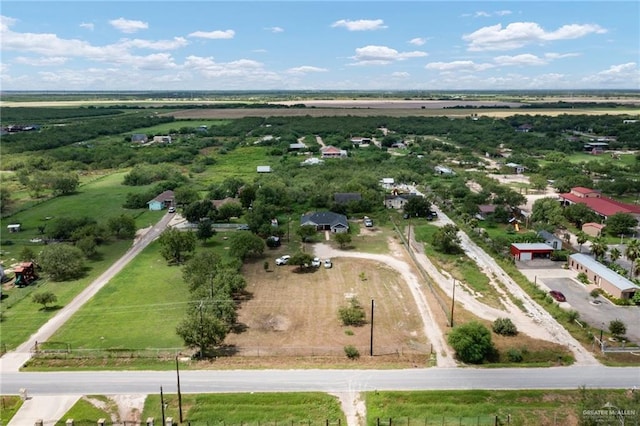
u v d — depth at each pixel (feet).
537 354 174.60
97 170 568.82
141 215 377.50
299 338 189.78
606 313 207.51
